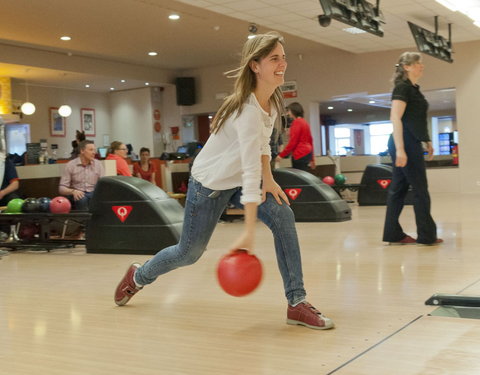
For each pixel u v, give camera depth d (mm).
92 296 3584
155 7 10898
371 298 3207
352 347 2338
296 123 8484
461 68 13414
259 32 13086
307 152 8516
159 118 17906
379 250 4910
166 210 5465
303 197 7691
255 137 2367
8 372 2207
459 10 10539
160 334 2664
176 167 10555
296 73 15562
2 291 3893
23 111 14797
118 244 5523
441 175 13727
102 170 6789
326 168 11930
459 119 13484
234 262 2271
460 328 2566
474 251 4641
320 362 2170
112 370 2188
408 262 4285
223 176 2508
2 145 6047
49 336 2701
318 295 3332
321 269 4145
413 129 4812
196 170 2598
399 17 10898
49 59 14312
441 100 18250
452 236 5562
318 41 12586
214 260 4781
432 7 10273
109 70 15703
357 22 8758
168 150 17797
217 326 2760
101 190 5605
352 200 11656
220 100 16953
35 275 4512
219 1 9047
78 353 2418
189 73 17438
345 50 14438
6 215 5969
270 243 5723
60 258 5410
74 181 6699
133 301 3375
